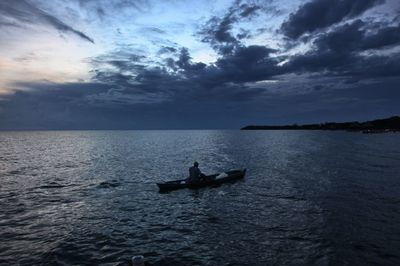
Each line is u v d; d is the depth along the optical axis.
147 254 13.52
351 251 13.27
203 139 117.62
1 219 18.42
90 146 83.69
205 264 12.47
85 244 14.66
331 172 33.34
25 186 28.23
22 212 19.95
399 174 31.69
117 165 42.50
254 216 18.47
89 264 12.62
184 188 26.48
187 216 18.95
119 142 104.56
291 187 26.14
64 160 49.16
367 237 14.75
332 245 13.87
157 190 26.53
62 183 29.66
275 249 13.64
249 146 74.69
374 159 44.38
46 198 23.75
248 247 13.95
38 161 47.94
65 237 15.55
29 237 15.53
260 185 27.30
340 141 86.75
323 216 18.00
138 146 82.12
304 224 16.72
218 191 25.52
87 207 21.22
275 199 22.31
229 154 55.59
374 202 20.83
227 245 14.26
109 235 15.85
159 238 15.37
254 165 40.34
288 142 87.25
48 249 14.05
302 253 13.16
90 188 27.41
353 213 18.47
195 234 15.81
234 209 20.14
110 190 26.61
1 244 14.60
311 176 31.17
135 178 32.34
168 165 42.06
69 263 12.70
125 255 13.46
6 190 26.52
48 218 18.70
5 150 70.12
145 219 18.50
